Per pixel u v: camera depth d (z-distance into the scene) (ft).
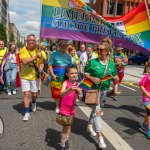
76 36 26.27
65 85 16.21
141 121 23.94
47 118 23.16
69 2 25.70
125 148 17.76
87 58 37.22
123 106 29.37
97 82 17.84
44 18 25.36
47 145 17.54
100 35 26.89
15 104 27.78
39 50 23.43
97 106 17.93
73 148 17.28
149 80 19.83
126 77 62.90
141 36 27.63
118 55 33.58
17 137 18.65
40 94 33.30
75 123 22.12
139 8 27.43
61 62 23.47
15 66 33.09
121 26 27.66
